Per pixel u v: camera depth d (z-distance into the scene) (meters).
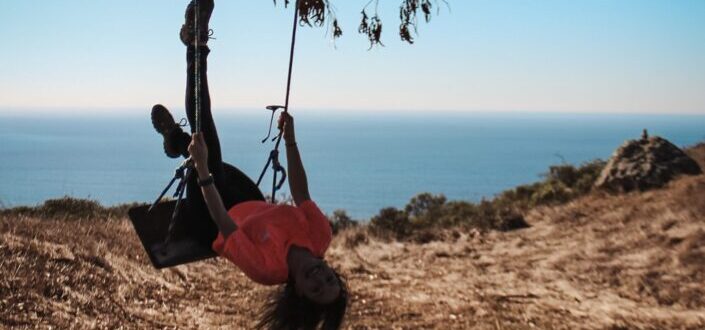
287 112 5.70
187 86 5.52
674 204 16.05
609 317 10.82
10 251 10.02
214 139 5.44
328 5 5.82
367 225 21.12
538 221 18.80
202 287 12.20
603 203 18.31
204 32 5.51
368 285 13.55
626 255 14.08
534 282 13.45
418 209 26.03
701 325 10.15
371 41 5.92
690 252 13.13
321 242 5.20
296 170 5.65
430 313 11.25
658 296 11.88
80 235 12.50
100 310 9.27
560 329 10.26
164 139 5.76
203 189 4.98
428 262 15.96
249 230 5.03
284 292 5.18
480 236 18.22
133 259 12.43
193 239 5.54
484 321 10.77
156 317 9.72
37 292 8.85
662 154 19.16
